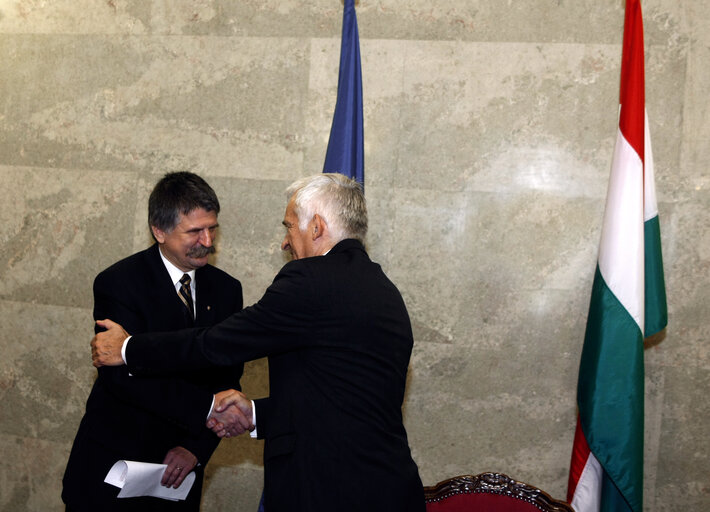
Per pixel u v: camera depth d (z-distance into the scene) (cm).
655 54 266
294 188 197
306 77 287
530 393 279
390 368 177
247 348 174
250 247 293
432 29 279
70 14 302
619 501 247
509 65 275
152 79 297
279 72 289
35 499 314
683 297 268
